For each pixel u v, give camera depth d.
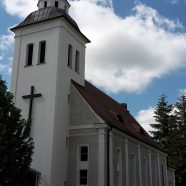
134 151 32.06
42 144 24.61
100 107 29.77
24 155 18.50
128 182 28.81
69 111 27.08
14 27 29.17
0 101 18.53
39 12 29.14
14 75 27.95
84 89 30.16
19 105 26.75
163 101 61.09
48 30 27.80
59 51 26.73
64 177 25.08
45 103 25.75
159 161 40.75
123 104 45.06
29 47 28.62
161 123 59.81
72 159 25.70
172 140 54.72
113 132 26.92
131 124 37.88
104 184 24.11
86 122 26.17
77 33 29.95
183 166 51.81
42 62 27.28
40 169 23.94
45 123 25.12
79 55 30.33
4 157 17.16
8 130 18.11
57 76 26.06
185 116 57.75
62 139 25.53
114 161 26.42
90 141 25.58
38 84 26.62
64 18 27.59
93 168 24.80
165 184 41.94
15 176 17.78
